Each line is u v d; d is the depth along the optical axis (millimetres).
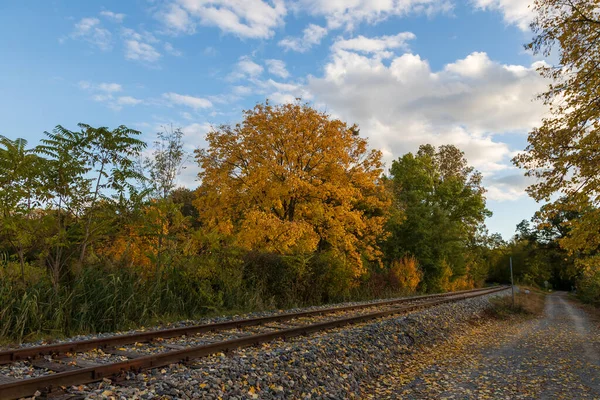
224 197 20969
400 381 8320
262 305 15258
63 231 10172
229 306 14391
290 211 22016
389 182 39656
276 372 6680
